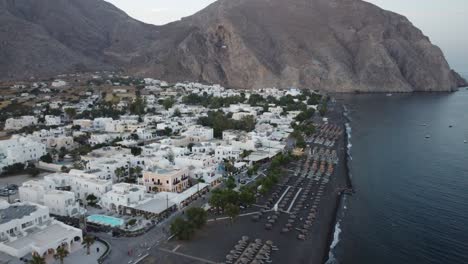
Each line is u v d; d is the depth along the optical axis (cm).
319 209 13925
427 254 11362
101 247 10738
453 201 15238
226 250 10712
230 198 13188
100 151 19925
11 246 9881
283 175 17500
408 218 13688
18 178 17075
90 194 14175
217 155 19488
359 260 10906
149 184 15250
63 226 11156
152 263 9975
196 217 11725
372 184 17138
